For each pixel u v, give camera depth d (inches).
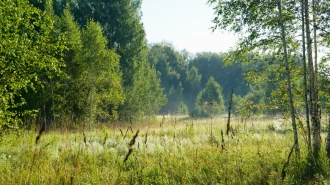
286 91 351.3
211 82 1867.6
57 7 1186.6
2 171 230.1
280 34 354.6
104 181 215.5
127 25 1359.5
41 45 468.1
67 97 891.4
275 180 207.9
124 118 1216.8
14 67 414.9
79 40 858.8
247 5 347.3
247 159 257.4
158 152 306.7
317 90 326.6
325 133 436.8
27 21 447.2
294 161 258.5
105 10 1359.5
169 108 2979.8
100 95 953.5
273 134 436.1
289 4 330.3
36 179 202.8
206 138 440.1
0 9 379.6
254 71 375.2
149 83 1539.1
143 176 228.4
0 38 378.9
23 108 796.6
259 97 1373.0
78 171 229.8
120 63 1332.4
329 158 279.4
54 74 815.7
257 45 364.2
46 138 381.1
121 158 295.1
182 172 236.1
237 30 370.9
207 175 231.6
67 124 450.6
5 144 339.9
